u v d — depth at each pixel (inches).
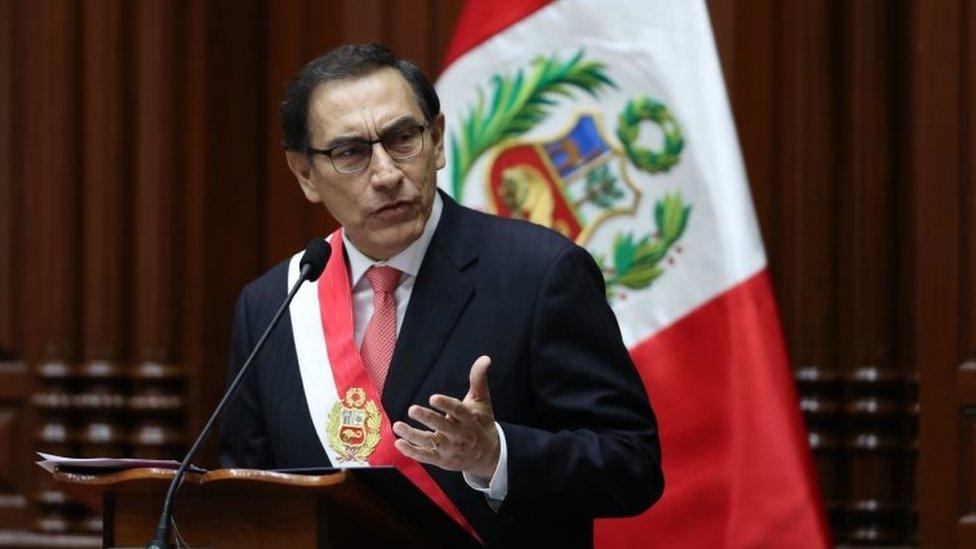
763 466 501.4
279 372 346.9
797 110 576.7
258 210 625.3
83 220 609.3
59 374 602.2
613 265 541.0
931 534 523.8
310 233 622.8
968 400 522.3
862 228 562.6
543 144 552.4
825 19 574.9
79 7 609.3
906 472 550.9
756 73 584.7
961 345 525.3
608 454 312.0
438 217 347.6
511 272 335.9
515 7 557.3
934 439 524.4
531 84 554.3
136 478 282.0
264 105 627.8
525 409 329.4
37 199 613.6
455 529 304.3
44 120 608.4
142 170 604.7
